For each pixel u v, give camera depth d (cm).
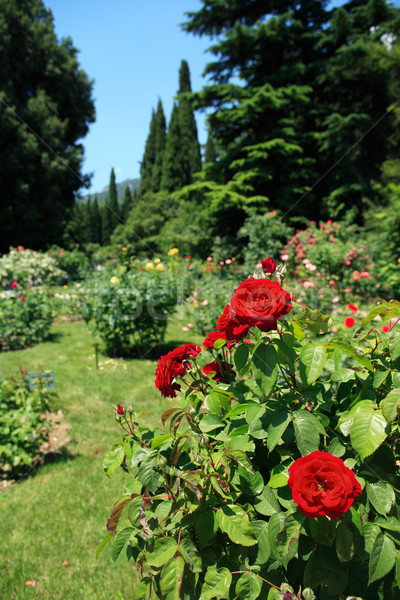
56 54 2238
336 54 1662
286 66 1585
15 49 2067
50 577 220
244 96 1559
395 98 1633
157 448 121
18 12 2094
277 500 104
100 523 260
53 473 319
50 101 2164
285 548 92
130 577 222
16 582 216
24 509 275
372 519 105
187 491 101
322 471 89
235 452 104
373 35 1609
